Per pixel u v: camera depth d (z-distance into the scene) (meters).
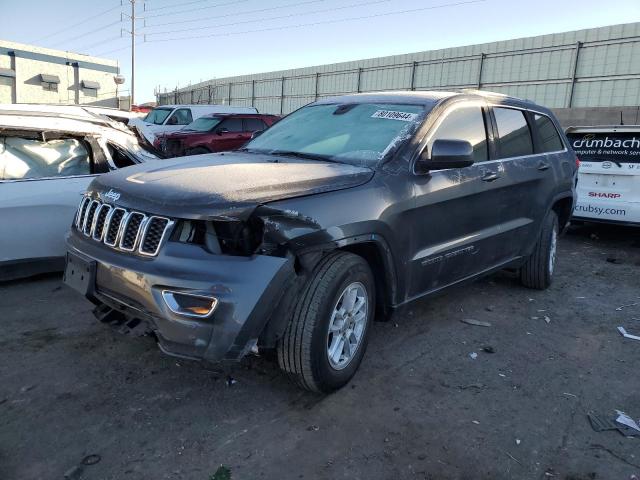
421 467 2.66
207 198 2.76
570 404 3.29
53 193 4.97
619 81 21.11
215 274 2.67
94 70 47.34
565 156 5.62
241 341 2.68
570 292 5.54
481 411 3.18
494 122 4.56
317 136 4.09
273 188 2.93
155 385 3.33
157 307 2.71
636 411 3.24
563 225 5.99
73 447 2.71
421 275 3.75
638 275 6.28
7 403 3.07
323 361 3.05
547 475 2.63
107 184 3.26
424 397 3.31
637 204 7.30
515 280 5.80
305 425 2.97
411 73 28.39
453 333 4.34
